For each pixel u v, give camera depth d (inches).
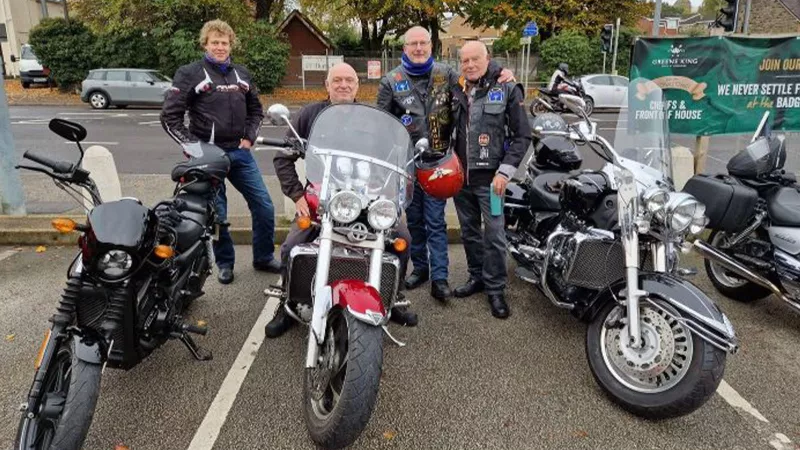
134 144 496.1
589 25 1152.8
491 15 1145.4
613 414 125.6
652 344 122.0
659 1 579.5
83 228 105.7
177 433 116.9
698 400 113.7
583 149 439.2
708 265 196.7
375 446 114.0
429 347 155.1
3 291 186.4
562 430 119.9
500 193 163.2
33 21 1387.8
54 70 941.2
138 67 938.7
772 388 137.6
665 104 149.8
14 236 230.2
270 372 140.3
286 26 1186.0
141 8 916.0
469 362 147.4
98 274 104.7
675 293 118.2
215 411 124.2
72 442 93.4
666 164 142.6
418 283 196.9
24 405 98.0
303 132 157.5
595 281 141.3
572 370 144.2
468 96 171.2
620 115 150.7
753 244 169.9
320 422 108.7
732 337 112.2
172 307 127.3
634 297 121.8
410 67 172.9
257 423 120.4
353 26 1549.0
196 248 142.4
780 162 167.2
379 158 126.8
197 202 153.8
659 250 130.9
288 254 134.8
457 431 119.1
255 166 195.3
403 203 126.2
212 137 181.8
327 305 110.2
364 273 125.5
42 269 206.1
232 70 184.2
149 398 128.3
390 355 150.5
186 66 177.9
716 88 249.0
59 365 104.0
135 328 112.3
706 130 254.1
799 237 157.3
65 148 467.2
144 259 109.2
